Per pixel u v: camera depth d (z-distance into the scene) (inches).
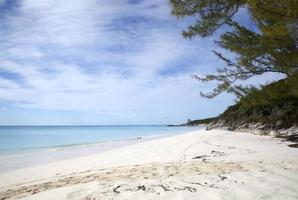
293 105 780.0
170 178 249.1
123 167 378.3
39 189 277.0
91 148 860.0
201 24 276.8
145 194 198.2
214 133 910.4
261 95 295.3
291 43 260.4
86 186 231.8
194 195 191.2
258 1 237.1
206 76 310.0
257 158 367.6
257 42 277.1
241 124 1037.8
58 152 762.8
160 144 722.2
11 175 434.3
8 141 1357.0
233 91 301.1
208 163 343.0
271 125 805.9
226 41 291.9
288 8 226.4
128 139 1371.8
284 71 276.8
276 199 175.6
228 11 263.9
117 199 189.2
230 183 219.0
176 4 274.4
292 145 501.0
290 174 242.8
